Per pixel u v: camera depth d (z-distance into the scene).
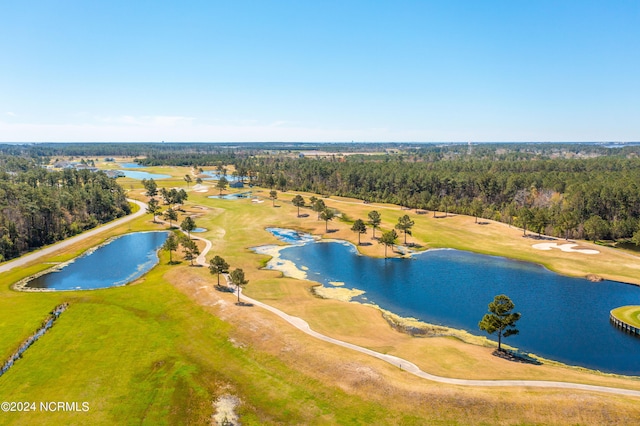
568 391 44.59
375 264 101.88
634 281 86.38
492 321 56.34
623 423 39.81
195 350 57.84
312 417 43.28
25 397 46.72
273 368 52.56
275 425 42.41
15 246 110.44
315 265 100.88
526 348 59.56
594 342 61.28
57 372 51.97
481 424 41.09
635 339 62.22
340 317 68.38
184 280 83.44
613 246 119.00
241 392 48.09
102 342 59.88
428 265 100.50
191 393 47.88
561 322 68.25
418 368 50.88
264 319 64.50
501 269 96.88
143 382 50.06
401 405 43.97
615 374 52.47
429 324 68.00
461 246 116.62
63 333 62.59
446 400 43.78
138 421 43.06
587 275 90.44
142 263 104.69
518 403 42.75
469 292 82.38
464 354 55.25
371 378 47.91
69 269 99.81
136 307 72.31
